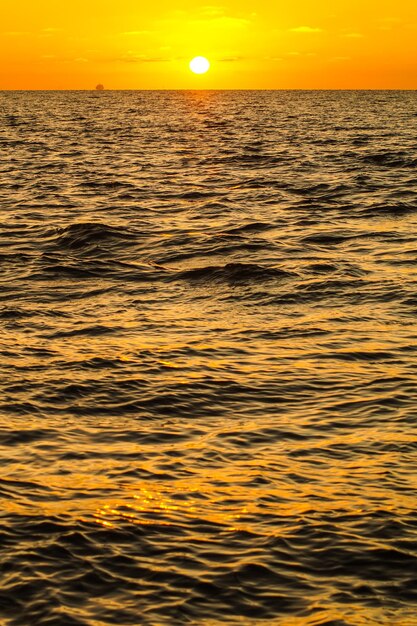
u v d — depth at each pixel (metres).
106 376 12.80
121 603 7.22
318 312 16.47
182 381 12.60
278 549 7.98
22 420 11.14
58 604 7.20
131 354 13.84
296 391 12.24
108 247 23.05
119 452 10.12
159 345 14.34
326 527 8.34
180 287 18.67
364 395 12.03
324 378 12.73
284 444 10.38
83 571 7.65
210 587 7.43
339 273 19.56
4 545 8.04
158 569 7.68
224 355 13.83
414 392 12.12
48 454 10.03
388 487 9.19
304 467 9.70
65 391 12.17
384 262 20.95
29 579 7.53
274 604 7.21
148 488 9.15
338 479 9.38
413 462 9.82
